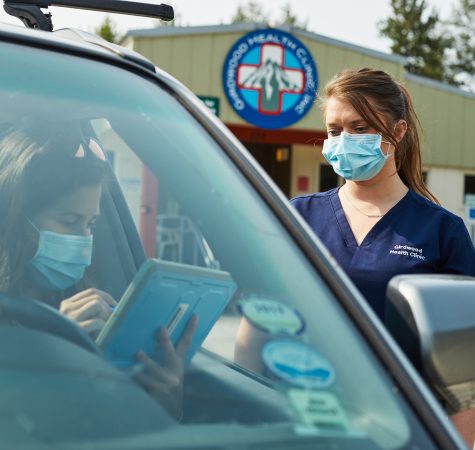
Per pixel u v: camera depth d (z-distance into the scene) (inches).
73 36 65.1
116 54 60.7
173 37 477.1
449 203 595.5
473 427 92.0
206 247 54.3
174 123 58.0
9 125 63.8
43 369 45.6
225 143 56.2
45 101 57.5
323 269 50.2
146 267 54.7
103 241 68.5
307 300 49.4
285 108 492.1
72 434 41.8
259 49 486.9
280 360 48.8
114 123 58.8
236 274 52.6
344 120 103.0
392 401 45.8
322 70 503.2
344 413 45.4
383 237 100.3
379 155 101.7
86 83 58.5
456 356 51.9
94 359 48.7
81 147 65.9
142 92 59.3
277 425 45.4
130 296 54.4
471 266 99.9
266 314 50.5
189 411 47.4
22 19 73.4
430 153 588.1
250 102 487.2
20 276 63.5
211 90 483.8
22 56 57.2
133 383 46.8
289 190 599.8
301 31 494.9
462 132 594.6
